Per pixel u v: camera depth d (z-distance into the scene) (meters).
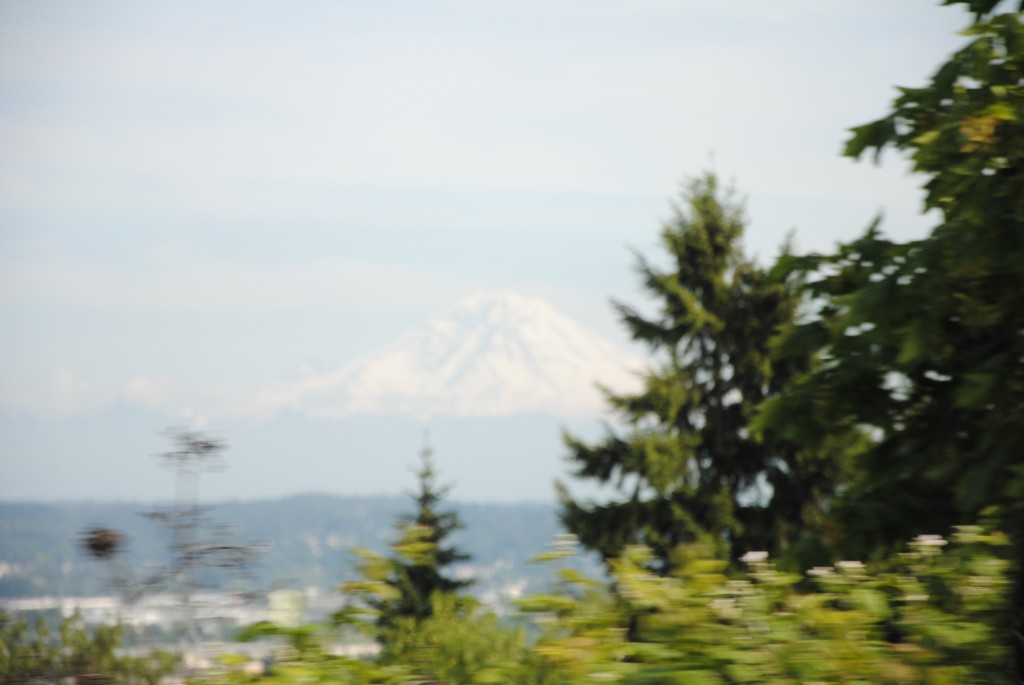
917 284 30.20
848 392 32.94
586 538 94.94
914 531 31.69
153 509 12.98
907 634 12.10
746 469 98.06
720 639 11.46
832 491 92.62
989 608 12.45
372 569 12.62
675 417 99.44
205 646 11.98
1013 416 29.47
